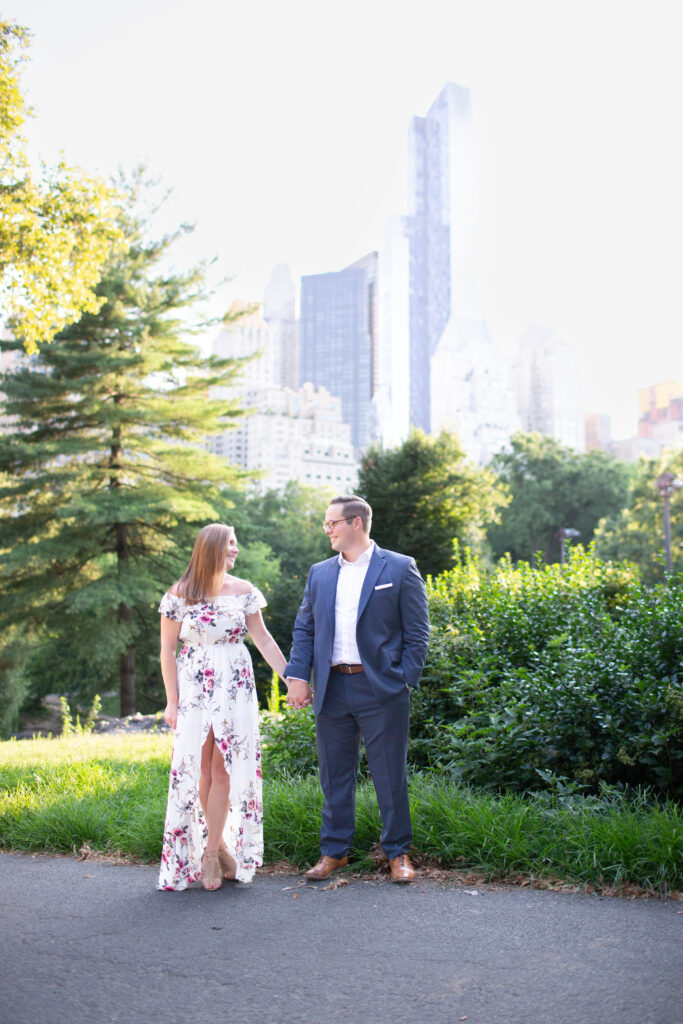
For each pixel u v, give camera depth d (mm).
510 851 3865
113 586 22219
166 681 4031
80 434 24578
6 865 4281
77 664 30281
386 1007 2504
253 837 3910
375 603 4035
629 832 3766
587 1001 2521
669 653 5230
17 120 11125
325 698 4047
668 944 2979
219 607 3984
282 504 63344
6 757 7543
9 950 3031
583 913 3324
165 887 3756
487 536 63688
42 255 11672
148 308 23984
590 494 63219
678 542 42875
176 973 2793
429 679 5832
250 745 3959
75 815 4750
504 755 4910
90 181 12430
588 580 7473
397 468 32344
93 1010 2512
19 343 23094
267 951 2984
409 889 3709
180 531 25016
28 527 23391
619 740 4832
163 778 6000
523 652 6391
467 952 2938
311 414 182625
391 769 3939
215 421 24906
